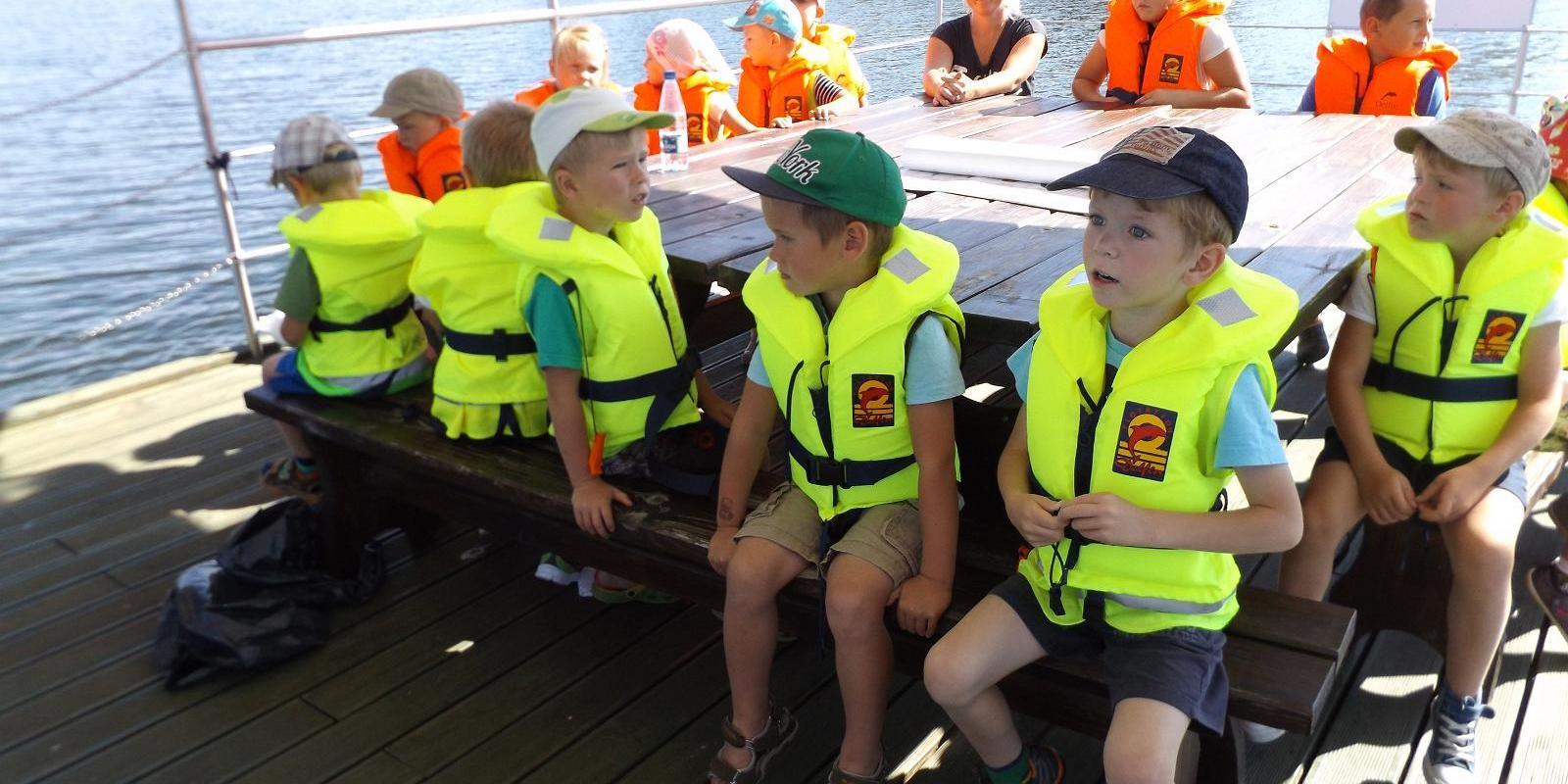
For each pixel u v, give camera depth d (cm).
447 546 320
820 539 208
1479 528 219
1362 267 246
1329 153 368
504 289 252
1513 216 216
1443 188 215
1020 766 199
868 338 197
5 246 930
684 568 234
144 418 400
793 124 448
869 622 197
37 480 356
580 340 230
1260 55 1019
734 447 220
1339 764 234
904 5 1270
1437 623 251
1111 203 164
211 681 264
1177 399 170
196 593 268
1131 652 177
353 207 278
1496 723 243
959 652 184
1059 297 186
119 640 279
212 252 931
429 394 293
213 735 246
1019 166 352
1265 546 170
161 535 325
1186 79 479
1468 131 211
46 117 1448
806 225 192
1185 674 171
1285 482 169
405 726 248
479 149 255
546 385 247
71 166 1196
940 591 198
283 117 1412
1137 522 169
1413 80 459
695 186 344
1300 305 221
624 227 239
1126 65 491
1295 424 383
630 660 270
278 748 242
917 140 395
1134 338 179
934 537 199
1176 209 161
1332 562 234
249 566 277
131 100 1560
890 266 197
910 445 206
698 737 244
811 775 232
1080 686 191
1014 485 189
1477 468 220
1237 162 167
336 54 1866
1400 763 234
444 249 253
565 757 238
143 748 243
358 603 292
